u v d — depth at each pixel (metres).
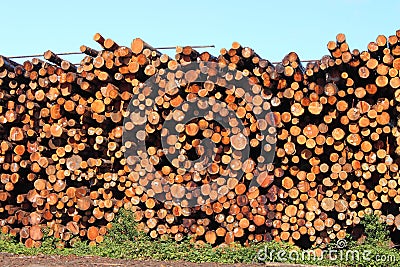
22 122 11.27
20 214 11.41
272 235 10.56
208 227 10.79
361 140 10.16
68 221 11.38
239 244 10.52
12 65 11.49
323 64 9.99
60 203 11.06
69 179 11.26
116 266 9.88
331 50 9.86
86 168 10.95
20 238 11.38
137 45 10.55
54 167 11.14
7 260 10.29
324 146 10.32
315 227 10.31
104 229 11.07
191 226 10.73
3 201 11.39
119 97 10.77
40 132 11.28
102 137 10.83
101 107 10.77
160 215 10.73
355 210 10.48
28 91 11.25
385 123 9.94
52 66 10.96
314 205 10.30
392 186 10.09
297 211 10.42
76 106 10.86
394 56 9.94
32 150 11.28
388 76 9.92
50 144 11.20
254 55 10.25
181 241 10.78
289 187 10.41
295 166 10.41
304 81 10.30
